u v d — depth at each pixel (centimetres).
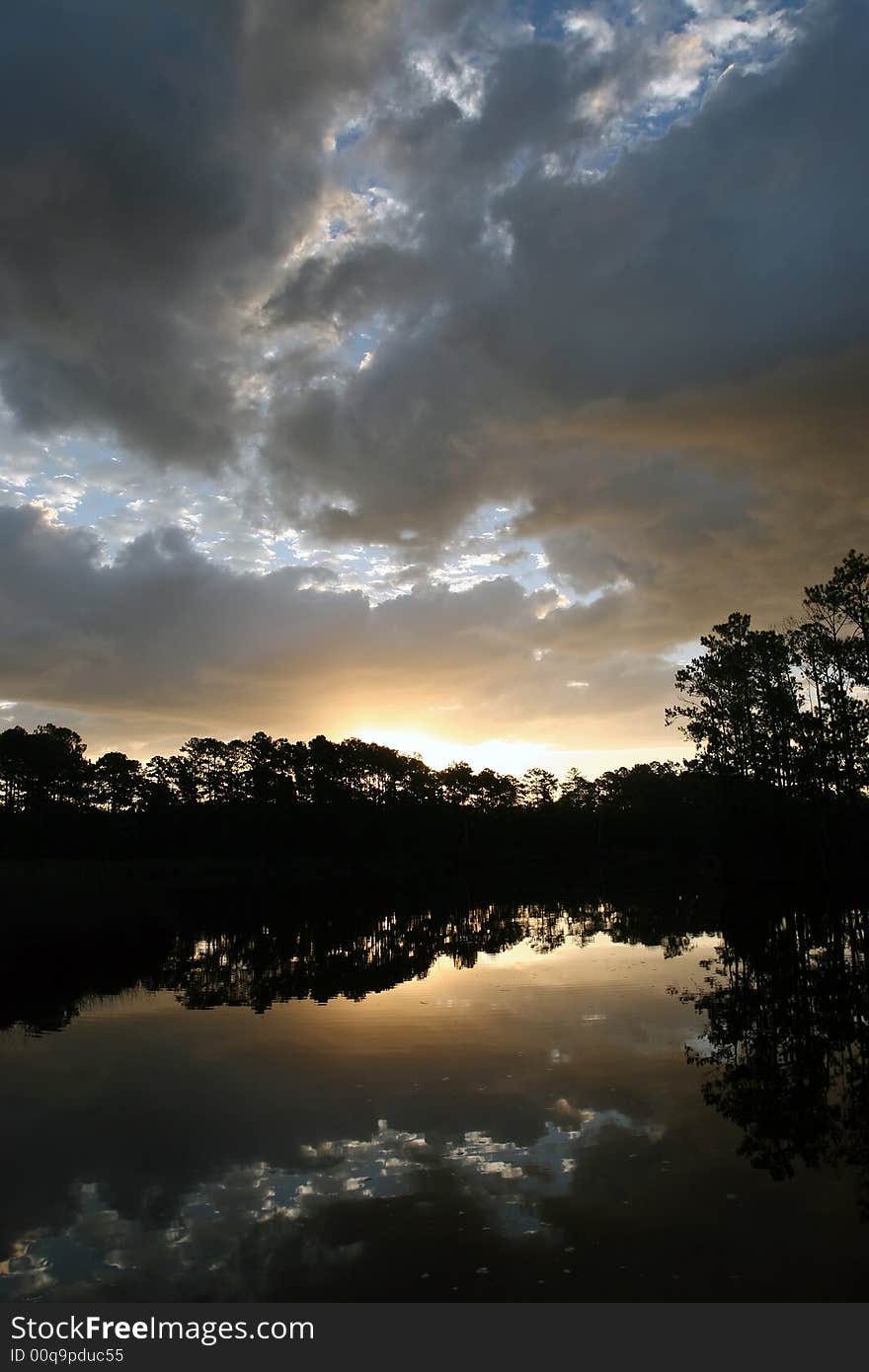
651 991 2039
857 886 5016
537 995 2020
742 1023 1678
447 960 2678
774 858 5825
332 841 10569
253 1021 1812
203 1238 817
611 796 12925
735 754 5669
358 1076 1350
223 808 10869
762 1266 736
